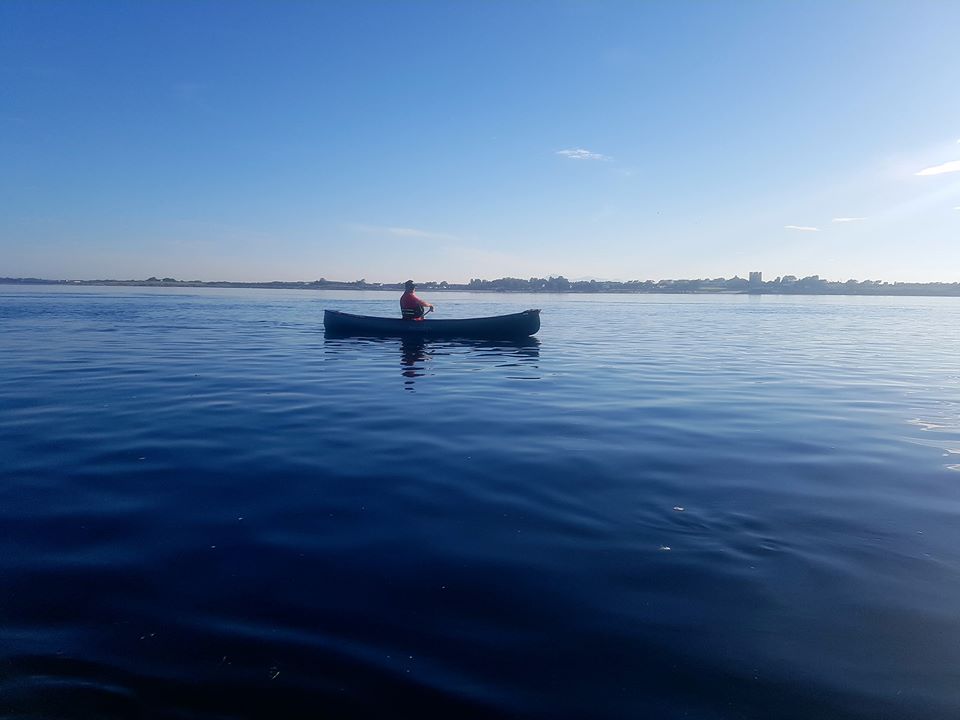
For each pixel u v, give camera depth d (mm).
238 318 29312
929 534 4402
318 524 4508
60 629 3152
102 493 5109
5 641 3037
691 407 8805
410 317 19688
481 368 12852
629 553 4074
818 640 3137
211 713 2580
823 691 2762
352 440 6840
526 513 4750
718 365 13617
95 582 3631
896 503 5004
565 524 4547
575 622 3266
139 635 3105
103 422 7586
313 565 3867
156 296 63062
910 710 2648
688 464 6016
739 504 4965
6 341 17484
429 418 7992
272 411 8320
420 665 2896
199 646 3020
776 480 5559
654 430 7406
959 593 3590
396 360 14078
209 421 7691
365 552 4055
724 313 39031
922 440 6988
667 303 56531
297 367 12727
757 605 3449
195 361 13492
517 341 19156
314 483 5395
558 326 26344
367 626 3207
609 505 4926
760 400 9398
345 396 9484
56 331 20938
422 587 3609
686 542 4254
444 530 4418
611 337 20922
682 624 3262
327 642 3062
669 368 13047
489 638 3115
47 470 5695
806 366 13547
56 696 2658
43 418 7777
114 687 2723
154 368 12328
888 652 3041
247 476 5562
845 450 6551
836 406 8953
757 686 2791
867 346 18422
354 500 4996
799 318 34281
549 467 5891
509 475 5648
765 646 3080
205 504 4879
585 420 7926
